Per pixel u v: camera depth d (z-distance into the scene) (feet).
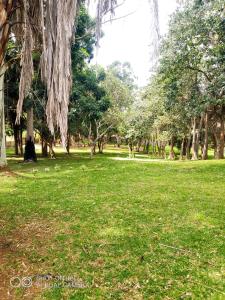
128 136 127.95
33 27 16.56
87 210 27.30
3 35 15.37
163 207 27.99
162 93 77.15
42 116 74.69
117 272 16.17
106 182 41.22
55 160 81.71
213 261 17.21
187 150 119.65
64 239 20.61
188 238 20.49
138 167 56.13
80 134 145.79
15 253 18.54
